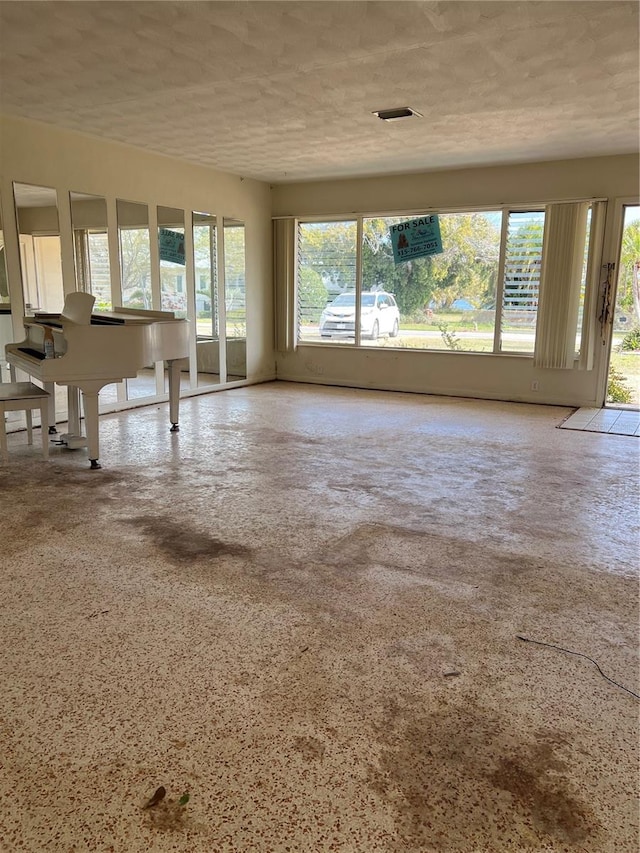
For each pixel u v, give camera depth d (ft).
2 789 4.91
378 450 15.58
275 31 10.59
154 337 14.60
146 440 16.43
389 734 5.56
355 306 25.62
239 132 17.40
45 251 17.17
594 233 20.66
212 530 10.28
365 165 21.97
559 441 16.69
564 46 11.21
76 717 5.75
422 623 7.44
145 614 7.59
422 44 11.12
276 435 17.13
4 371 16.66
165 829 4.56
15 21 10.26
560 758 5.30
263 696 6.06
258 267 25.89
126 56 11.80
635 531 10.37
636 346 28.30
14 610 7.65
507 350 23.00
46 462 14.24
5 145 15.87
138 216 19.88
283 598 8.02
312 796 4.87
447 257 23.52
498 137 17.85
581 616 7.64
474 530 10.35
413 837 4.51
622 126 16.60
